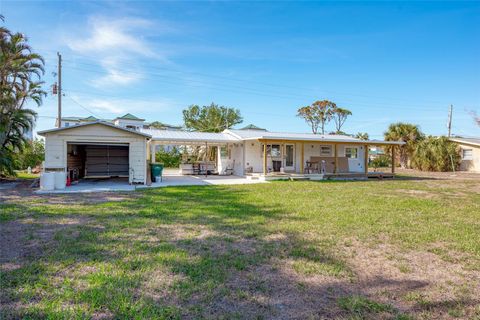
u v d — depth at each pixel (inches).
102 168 695.1
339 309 106.7
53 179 435.8
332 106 1766.7
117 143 518.0
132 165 514.9
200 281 127.2
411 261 157.2
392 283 130.1
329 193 423.8
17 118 622.5
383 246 181.3
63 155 476.1
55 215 255.6
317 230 215.0
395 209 300.4
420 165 1043.3
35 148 933.2
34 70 673.6
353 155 854.5
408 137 1106.7
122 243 177.8
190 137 701.9
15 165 624.1
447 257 162.9
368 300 113.2
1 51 608.4
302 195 399.2
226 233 204.1
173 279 128.7
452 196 406.6
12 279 126.1
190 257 156.0
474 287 127.0
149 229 211.8
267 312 103.7
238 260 152.4
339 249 174.4
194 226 222.2
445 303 112.5
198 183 559.8
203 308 105.6
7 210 275.1
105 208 289.4
